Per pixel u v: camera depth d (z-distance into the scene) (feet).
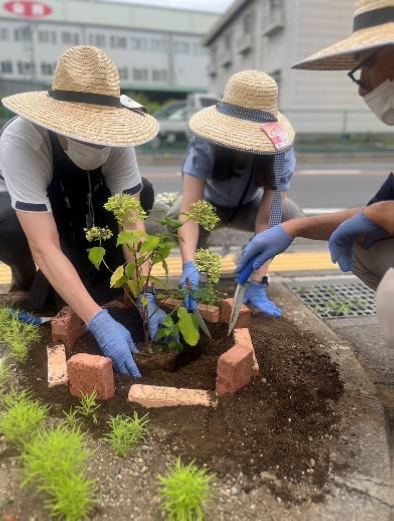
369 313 9.04
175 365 6.73
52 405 5.46
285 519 4.37
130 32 113.60
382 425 5.63
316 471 4.87
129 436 4.97
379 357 7.41
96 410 5.36
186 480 4.26
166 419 5.27
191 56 120.67
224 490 4.57
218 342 6.85
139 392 5.49
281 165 8.07
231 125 7.29
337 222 5.98
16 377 6.02
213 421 5.26
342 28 46.47
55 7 106.83
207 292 6.48
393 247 5.69
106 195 7.49
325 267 11.62
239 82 7.45
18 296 8.45
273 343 7.14
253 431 5.19
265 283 8.70
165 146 45.14
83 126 5.48
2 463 4.72
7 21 102.89
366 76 5.36
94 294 7.68
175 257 12.21
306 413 5.67
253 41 60.13
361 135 48.47
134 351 6.23
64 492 4.16
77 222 7.63
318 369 6.68
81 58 5.71
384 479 4.86
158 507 4.37
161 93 121.39
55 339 6.60
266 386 5.92
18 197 6.11
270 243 6.02
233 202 9.34
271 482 4.69
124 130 5.64
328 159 42.65
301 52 46.65
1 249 7.39
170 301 7.48
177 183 25.22
